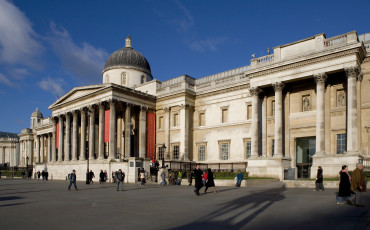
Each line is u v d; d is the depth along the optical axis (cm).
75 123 5891
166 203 1912
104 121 5247
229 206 1722
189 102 5338
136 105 5406
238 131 4806
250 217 1385
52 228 1230
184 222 1305
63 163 6044
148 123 5566
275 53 4091
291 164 4009
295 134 4044
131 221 1345
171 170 4316
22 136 10731
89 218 1435
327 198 1966
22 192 2945
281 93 3984
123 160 4734
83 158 5594
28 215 1543
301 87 4072
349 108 3384
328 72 3606
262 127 4319
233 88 4953
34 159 10300
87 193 2727
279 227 1174
